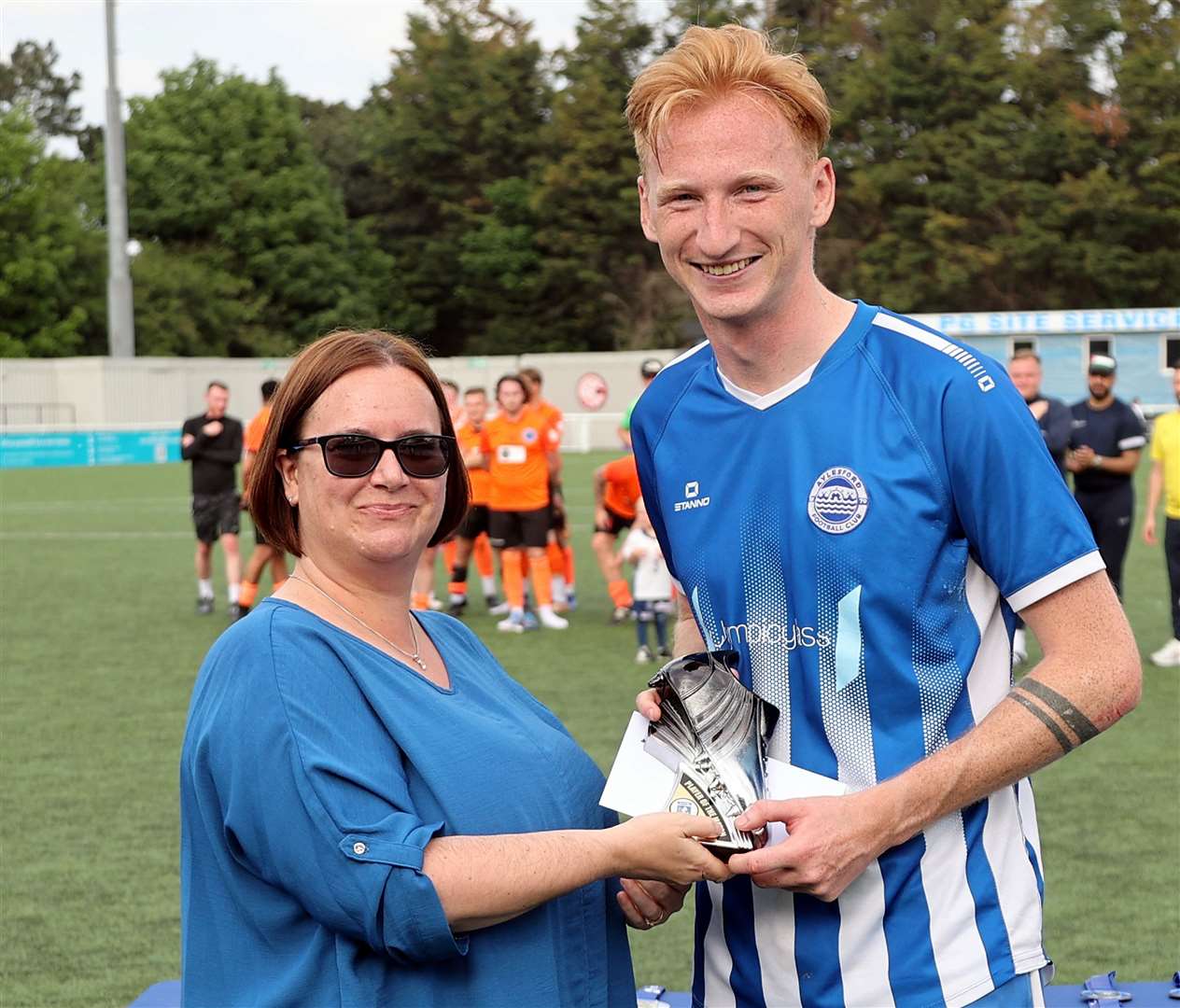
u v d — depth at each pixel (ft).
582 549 56.18
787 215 7.29
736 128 7.20
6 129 158.20
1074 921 15.64
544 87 188.03
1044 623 7.30
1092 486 31.12
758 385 7.72
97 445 119.14
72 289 162.91
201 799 6.94
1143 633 34.83
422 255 187.93
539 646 34.01
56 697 28.89
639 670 30.48
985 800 7.61
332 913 6.56
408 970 6.80
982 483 7.24
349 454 7.11
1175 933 15.20
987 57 150.41
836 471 7.43
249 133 185.06
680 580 8.26
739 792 7.16
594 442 125.18
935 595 7.38
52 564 52.34
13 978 14.39
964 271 143.54
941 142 148.77
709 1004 8.04
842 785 7.38
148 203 182.39
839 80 157.38
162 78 186.09
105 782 22.31
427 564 38.45
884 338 7.57
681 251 7.43
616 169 172.14
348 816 6.57
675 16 169.58
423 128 187.32
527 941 7.17
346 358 7.30
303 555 7.50
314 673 6.86
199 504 40.11
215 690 6.95
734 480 7.81
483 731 7.33
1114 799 20.59
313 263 180.96
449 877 6.57
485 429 37.17
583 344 178.91
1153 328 98.68
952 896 7.41
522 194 179.83
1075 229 145.18
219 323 173.78
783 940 7.62
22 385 126.82
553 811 7.41
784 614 7.65
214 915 7.00
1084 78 150.61
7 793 21.67
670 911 8.10
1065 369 100.07
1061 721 7.10
